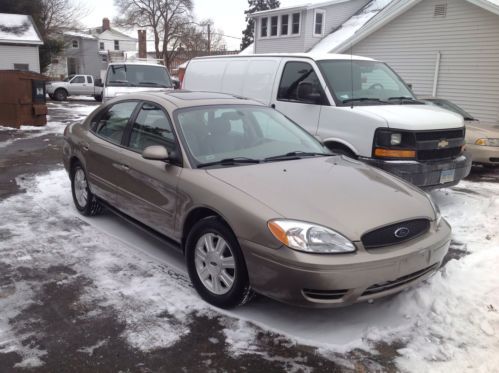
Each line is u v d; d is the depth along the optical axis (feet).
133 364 9.57
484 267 13.93
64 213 19.07
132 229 17.21
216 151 13.37
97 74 182.29
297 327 10.91
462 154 20.65
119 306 11.73
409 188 12.92
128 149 15.20
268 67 23.86
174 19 156.04
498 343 10.30
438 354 9.94
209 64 27.86
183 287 12.72
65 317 11.23
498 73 45.98
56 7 145.48
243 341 10.37
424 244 10.98
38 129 48.44
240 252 10.87
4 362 9.53
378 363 9.68
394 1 53.06
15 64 95.20
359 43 60.13
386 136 18.49
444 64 50.75
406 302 11.80
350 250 10.00
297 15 84.07
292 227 10.09
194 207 11.94
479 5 45.34
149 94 15.74
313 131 21.04
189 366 9.55
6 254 14.85
